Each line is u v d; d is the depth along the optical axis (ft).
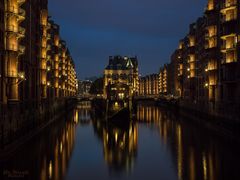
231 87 214.69
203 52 319.47
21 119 182.09
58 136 221.25
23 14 181.47
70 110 509.35
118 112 326.85
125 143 200.44
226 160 146.00
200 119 301.63
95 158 159.12
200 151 167.73
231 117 198.18
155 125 291.17
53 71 379.14
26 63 217.15
